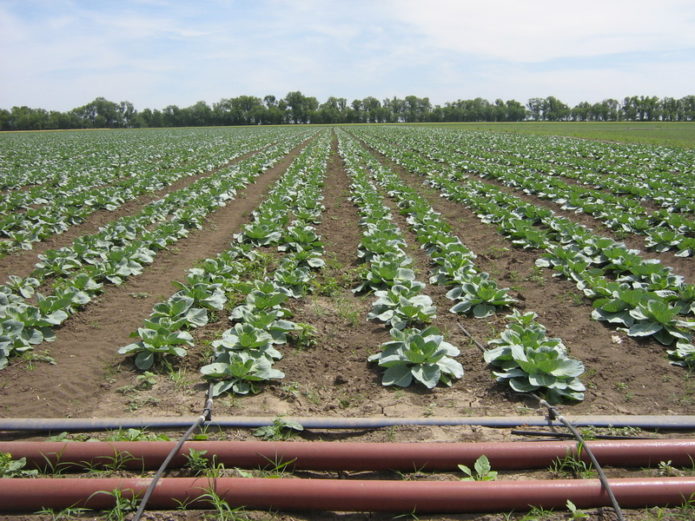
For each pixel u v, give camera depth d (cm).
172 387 577
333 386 593
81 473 435
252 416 520
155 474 428
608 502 385
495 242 1225
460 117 13150
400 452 435
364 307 828
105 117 12081
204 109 12888
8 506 380
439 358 590
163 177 2167
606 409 530
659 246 1125
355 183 2038
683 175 2172
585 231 1161
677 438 477
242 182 2094
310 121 12825
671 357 639
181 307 741
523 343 614
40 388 573
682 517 375
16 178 2092
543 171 2370
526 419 498
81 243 1118
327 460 435
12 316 698
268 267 1036
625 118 13350
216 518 378
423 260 1078
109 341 704
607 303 739
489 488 385
